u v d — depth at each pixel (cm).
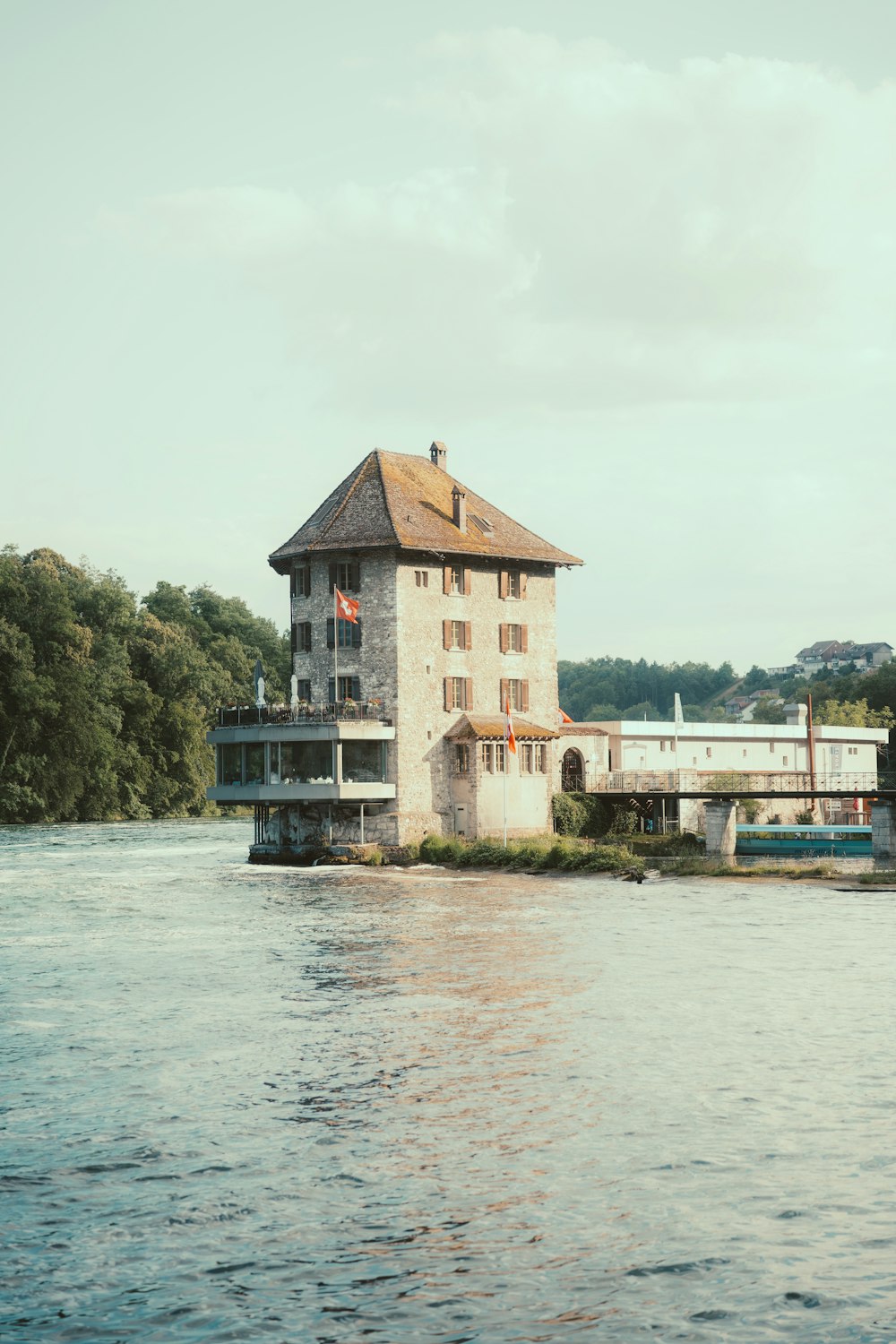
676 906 4716
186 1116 2019
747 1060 2316
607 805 7706
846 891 5238
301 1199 1675
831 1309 1362
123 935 4012
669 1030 2559
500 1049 2417
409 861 6694
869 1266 1459
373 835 6819
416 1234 1562
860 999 2858
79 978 3225
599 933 3972
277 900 5053
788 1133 1905
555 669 7688
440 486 7600
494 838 6981
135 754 13025
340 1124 1970
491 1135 1912
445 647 7112
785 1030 2555
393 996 2944
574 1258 1491
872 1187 1686
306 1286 1428
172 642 13862
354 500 7181
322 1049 2431
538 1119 1986
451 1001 2884
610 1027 2595
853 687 15975
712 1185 1700
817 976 3161
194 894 5294
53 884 5750
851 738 9738
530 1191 1692
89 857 7388
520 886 5522
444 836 6925
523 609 7519
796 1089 2127
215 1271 1468
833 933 3947
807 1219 1590
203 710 13938
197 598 16238
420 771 6950
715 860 6181
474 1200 1664
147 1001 2911
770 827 7131
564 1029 2584
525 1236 1550
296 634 7244
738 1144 1858
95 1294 1414
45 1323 1350
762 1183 1708
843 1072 2228
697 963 3366
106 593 13400
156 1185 1727
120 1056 2384
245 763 7019
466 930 4062
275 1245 1536
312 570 7162
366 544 6862
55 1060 2359
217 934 4038
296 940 3881
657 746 8456
